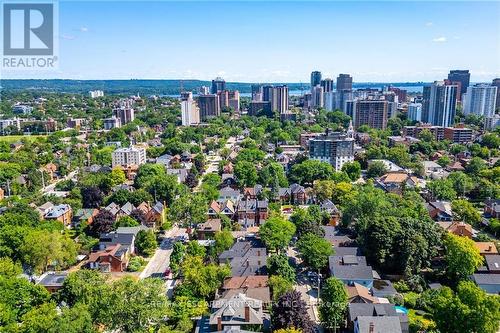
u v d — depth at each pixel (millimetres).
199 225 159750
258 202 177250
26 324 87750
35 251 125125
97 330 92438
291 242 151375
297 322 88312
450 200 190000
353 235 150375
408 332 94625
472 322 86062
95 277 106062
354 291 106250
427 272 127062
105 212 162250
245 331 86438
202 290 107500
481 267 122812
